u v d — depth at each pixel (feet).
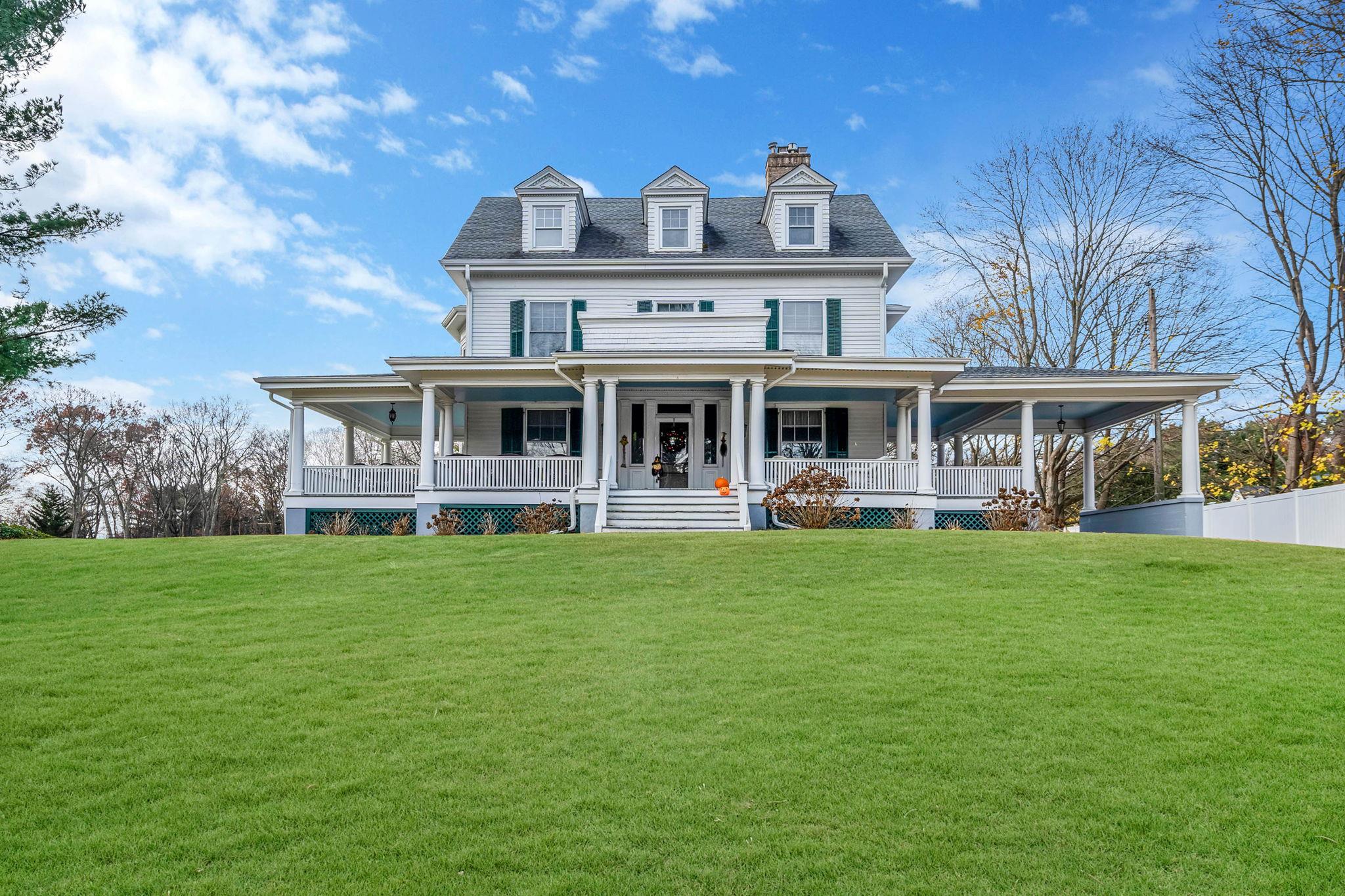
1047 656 25.31
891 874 13.96
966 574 37.78
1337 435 73.92
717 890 13.57
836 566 39.58
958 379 66.18
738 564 40.37
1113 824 15.48
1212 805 16.10
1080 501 129.29
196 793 17.02
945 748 18.80
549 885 13.70
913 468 64.95
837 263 74.79
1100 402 68.90
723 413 73.92
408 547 46.70
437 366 63.41
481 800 16.69
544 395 71.36
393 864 14.37
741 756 18.56
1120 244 110.32
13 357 57.06
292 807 16.39
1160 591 34.22
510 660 25.80
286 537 51.47
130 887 13.69
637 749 19.02
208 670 25.04
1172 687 22.43
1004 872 14.01
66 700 22.43
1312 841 14.84
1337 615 29.81
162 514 161.58
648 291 75.97
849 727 20.08
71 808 16.42
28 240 59.98
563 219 77.71
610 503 62.85
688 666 24.88
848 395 71.82
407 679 24.00
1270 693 21.83
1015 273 116.37
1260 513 62.64
